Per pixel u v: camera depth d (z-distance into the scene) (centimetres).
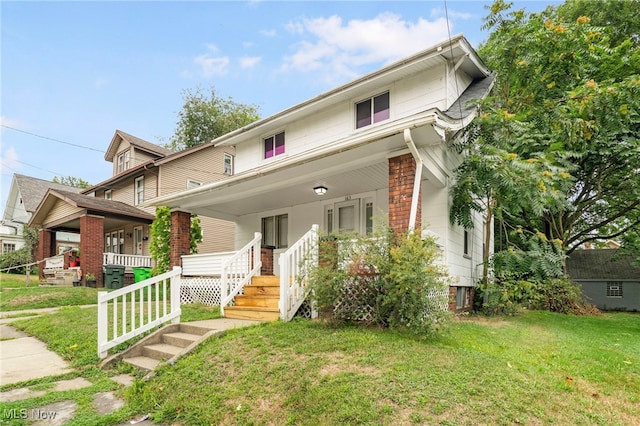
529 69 1034
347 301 561
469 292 1023
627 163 1114
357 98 1060
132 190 1945
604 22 1379
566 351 511
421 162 612
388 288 512
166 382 414
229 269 770
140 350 543
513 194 826
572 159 1108
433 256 517
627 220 1578
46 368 506
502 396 316
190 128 3009
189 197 998
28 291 1226
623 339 634
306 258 588
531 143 910
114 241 2133
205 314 733
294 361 405
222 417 332
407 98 959
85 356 534
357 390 328
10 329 764
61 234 2700
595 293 2138
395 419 286
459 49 878
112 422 344
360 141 614
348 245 562
